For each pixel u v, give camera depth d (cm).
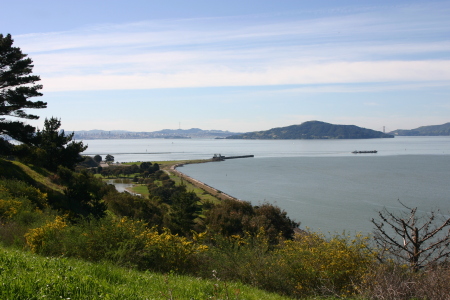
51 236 1062
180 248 1095
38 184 2847
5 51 2944
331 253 1002
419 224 2373
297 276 999
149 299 625
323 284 952
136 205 3303
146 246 1045
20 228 1249
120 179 10162
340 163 16162
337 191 7881
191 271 1087
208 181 10481
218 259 1079
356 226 4403
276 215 3080
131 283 730
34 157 3556
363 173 11812
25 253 912
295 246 1127
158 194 6397
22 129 2998
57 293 571
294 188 8544
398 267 880
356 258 1001
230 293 756
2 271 643
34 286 582
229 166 15788
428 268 943
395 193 7381
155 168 12075
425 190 7775
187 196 3616
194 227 3347
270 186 9062
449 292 779
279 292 966
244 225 2636
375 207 5778
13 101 2975
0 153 3161
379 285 808
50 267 723
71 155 4138
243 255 1083
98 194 3606
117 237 1038
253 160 19162
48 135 4103
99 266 797
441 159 17712
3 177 2470
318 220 4822
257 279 996
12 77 2977
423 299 778
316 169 13588
